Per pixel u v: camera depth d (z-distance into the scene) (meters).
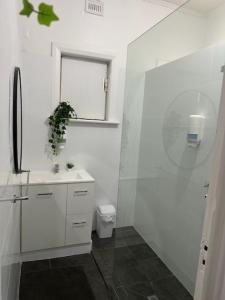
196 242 1.62
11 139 1.21
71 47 2.25
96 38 2.35
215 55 1.51
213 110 1.52
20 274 1.84
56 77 2.25
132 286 1.77
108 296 1.71
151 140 2.20
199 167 1.63
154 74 2.13
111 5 2.36
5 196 0.87
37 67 2.17
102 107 2.57
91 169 2.56
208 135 1.56
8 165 1.02
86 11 2.27
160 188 2.08
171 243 1.91
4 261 0.84
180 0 2.50
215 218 0.70
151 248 2.17
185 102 1.80
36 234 2.02
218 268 0.71
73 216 2.13
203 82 1.62
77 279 1.87
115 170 2.66
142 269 1.94
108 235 2.56
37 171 2.32
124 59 2.49
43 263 2.04
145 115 2.26
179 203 1.83
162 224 2.04
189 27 1.93
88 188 2.14
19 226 1.85
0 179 0.74
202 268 0.74
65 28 2.22
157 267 1.97
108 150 2.60
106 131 2.55
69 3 2.20
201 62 1.64
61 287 1.77
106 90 2.54
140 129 2.32
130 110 2.41
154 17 2.55
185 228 1.75
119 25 2.42
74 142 2.44
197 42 1.91
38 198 1.98
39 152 2.30
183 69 1.82
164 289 1.73
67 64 2.36
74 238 2.17
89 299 1.67
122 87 2.54
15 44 1.50
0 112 0.75
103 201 2.67
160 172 2.09
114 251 2.20
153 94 2.16
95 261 2.12
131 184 2.43
